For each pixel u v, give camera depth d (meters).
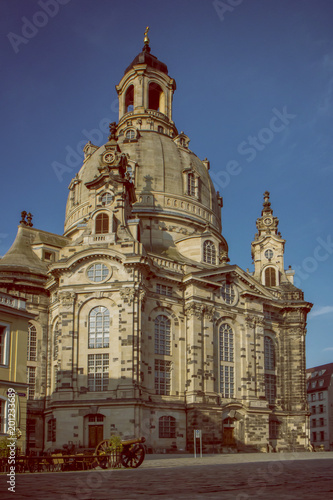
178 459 56.09
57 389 73.69
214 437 78.06
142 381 73.81
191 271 84.62
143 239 92.56
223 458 57.88
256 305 90.81
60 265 77.56
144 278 78.38
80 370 74.00
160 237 93.62
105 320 75.62
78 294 76.94
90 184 84.06
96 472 32.34
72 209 101.62
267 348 95.12
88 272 77.50
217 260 93.44
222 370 84.06
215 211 106.88
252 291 90.19
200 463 45.91
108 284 76.12
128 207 85.00
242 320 88.44
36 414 79.19
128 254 76.75
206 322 82.81
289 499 14.39
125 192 83.25
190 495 16.08
